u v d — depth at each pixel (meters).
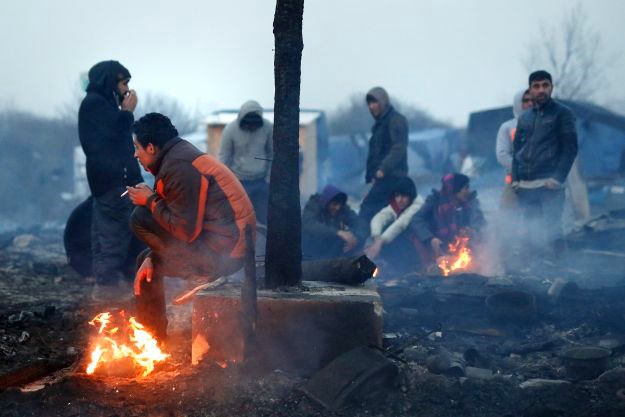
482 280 6.23
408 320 5.31
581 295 5.66
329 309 4.16
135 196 4.21
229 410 3.68
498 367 4.38
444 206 7.60
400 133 8.30
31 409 3.59
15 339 4.95
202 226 4.22
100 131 6.62
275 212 4.53
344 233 7.26
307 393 3.80
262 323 4.17
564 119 7.20
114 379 4.08
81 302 6.35
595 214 12.12
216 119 17.28
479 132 17.16
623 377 3.91
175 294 6.48
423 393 3.84
